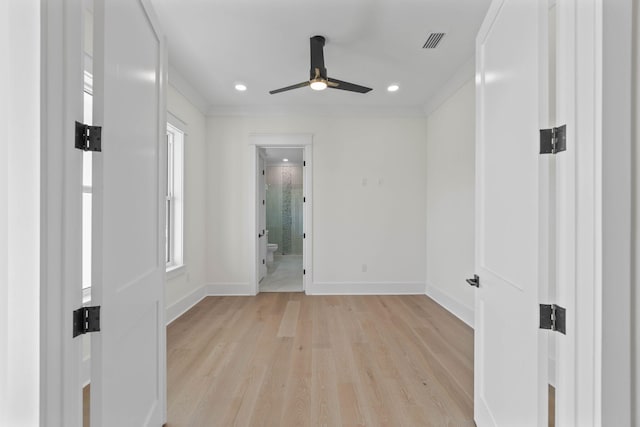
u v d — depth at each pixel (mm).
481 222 1524
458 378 2043
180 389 1909
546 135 966
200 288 3965
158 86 1499
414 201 4277
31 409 754
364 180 4258
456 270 3359
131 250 1182
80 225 879
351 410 1706
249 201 4207
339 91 3666
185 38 2559
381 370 2145
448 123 3551
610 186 784
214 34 2500
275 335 2771
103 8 959
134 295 1203
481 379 1529
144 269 1320
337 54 2809
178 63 2988
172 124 3191
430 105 3984
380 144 4258
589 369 825
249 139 4203
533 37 1021
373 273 4270
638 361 773
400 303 3793
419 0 2105
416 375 2080
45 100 765
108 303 988
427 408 1729
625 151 776
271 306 3668
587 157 826
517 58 1146
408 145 4266
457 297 3334
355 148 4254
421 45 2658
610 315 787
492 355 1389
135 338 1246
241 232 4207
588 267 827
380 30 2443
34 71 755
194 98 3686
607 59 780
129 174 1163
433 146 4012
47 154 770
